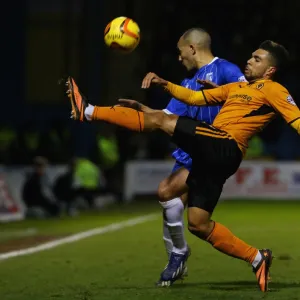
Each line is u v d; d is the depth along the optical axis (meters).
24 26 83.94
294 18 81.75
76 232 39.81
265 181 64.06
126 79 80.62
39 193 48.94
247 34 81.19
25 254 30.67
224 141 19.38
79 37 81.25
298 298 19.23
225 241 19.83
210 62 22.11
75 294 20.42
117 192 60.81
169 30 81.75
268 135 83.69
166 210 21.08
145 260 28.47
